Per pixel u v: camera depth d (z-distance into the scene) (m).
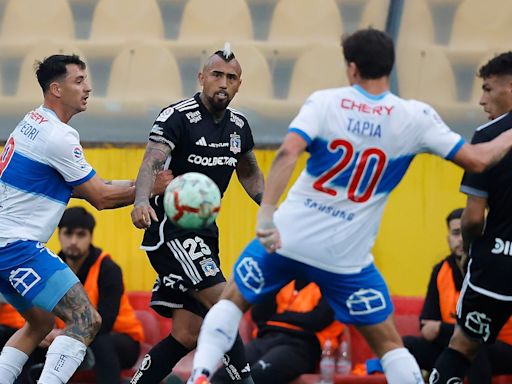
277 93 36.59
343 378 30.14
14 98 36.47
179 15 37.78
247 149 25.44
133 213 23.12
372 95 19.47
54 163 23.53
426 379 30.34
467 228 23.64
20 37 37.47
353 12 37.38
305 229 19.62
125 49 37.25
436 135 19.56
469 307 24.16
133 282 34.50
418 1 36.94
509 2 37.72
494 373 29.94
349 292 19.98
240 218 34.53
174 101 36.53
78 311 23.28
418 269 34.56
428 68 36.59
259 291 20.14
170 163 24.53
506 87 23.08
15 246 23.31
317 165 19.52
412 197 34.78
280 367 29.81
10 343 24.72
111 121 35.72
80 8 38.00
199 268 24.19
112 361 29.89
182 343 24.75
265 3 37.91
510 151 22.86
